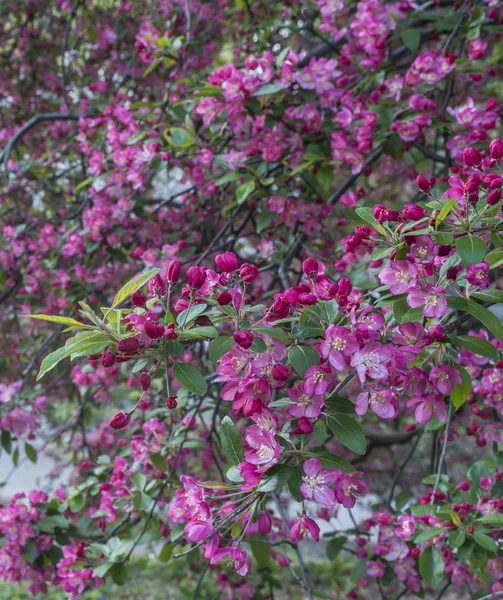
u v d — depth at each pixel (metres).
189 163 3.34
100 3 5.23
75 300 3.70
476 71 2.96
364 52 3.31
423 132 2.87
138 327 1.45
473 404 2.66
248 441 1.42
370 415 4.69
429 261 1.51
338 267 2.72
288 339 1.50
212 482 1.48
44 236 3.79
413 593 2.74
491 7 3.09
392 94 2.85
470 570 2.46
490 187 1.51
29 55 5.24
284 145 2.91
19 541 2.72
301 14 3.88
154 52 3.31
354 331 1.45
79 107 4.28
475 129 2.71
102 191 3.55
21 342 4.30
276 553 3.31
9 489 8.56
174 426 2.89
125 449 3.02
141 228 3.66
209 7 4.18
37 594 2.85
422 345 1.51
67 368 4.20
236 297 1.56
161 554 2.58
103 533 2.87
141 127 3.45
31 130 5.18
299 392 1.47
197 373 1.46
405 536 2.50
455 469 5.39
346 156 2.83
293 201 2.96
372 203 2.48
